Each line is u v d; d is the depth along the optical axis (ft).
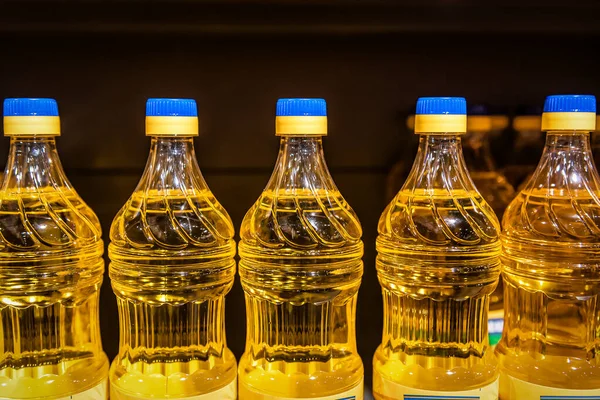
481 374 1.66
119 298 1.69
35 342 1.67
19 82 1.82
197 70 1.86
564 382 1.65
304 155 1.69
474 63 1.92
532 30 1.79
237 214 1.92
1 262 1.60
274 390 1.64
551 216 1.68
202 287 1.66
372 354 1.98
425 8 1.71
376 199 1.95
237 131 1.90
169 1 1.65
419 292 1.71
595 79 1.96
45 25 1.67
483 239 1.67
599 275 1.66
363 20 1.71
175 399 1.59
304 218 1.65
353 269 1.68
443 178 1.70
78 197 1.73
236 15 1.68
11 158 1.65
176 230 1.63
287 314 1.70
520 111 1.95
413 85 1.92
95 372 1.67
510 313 1.78
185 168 1.68
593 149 1.97
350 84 1.90
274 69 1.88
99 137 1.86
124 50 1.84
